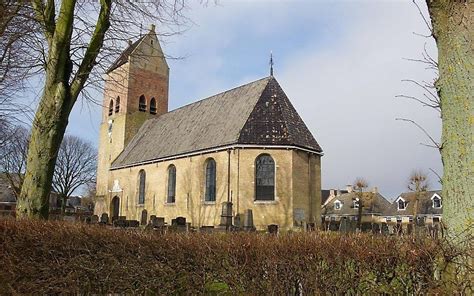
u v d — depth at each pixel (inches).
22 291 200.1
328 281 195.3
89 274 207.2
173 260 208.4
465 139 156.0
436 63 182.4
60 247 207.3
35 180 297.4
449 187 160.4
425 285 171.8
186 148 1266.0
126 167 1557.6
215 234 233.9
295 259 200.1
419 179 2004.2
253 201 1061.1
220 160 1133.7
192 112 1451.8
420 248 177.0
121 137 1680.6
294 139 1095.6
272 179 1078.4
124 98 1694.1
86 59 328.8
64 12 308.8
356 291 191.2
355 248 195.6
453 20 162.1
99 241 210.4
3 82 397.7
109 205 1628.9
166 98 1797.5
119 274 208.1
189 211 1211.2
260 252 203.0
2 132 684.7
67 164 2289.6
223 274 203.6
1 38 334.0
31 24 324.5
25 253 204.1
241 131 1102.4
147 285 207.2
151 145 1501.0
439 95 171.3
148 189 1421.0
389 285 184.7
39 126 304.5
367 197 2576.3
